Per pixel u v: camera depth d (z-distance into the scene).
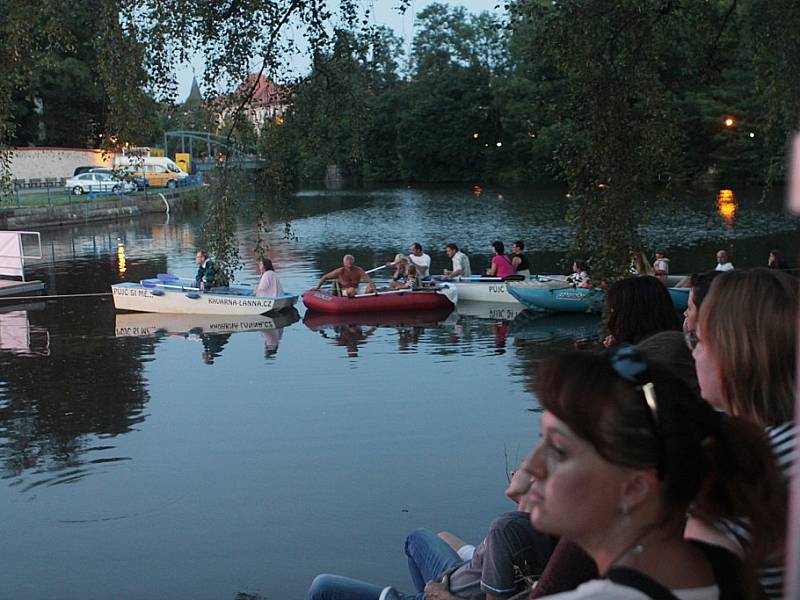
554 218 45.47
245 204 9.88
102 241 37.38
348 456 10.38
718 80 9.45
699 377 2.05
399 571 7.54
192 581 7.43
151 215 50.09
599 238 8.32
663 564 1.31
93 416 12.57
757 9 8.94
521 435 11.05
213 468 10.13
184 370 15.29
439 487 9.34
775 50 8.88
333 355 16.23
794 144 0.83
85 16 8.55
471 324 19.33
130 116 8.58
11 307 22.33
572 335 18.00
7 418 12.62
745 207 45.75
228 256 9.95
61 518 8.83
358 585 3.97
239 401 13.05
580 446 1.26
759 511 1.39
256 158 9.71
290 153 9.66
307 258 31.16
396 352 16.42
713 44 9.20
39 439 11.56
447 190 73.25
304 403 12.83
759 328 1.90
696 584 1.31
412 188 76.94
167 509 8.95
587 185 8.43
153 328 19.20
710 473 1.39
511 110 78.31
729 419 1.39
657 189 8.88
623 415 1.25
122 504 9.15
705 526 1.42
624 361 1.28
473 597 3.34
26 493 9.55
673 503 1.30
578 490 1.27
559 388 1.27
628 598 1.25
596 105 8.33
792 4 8.64
